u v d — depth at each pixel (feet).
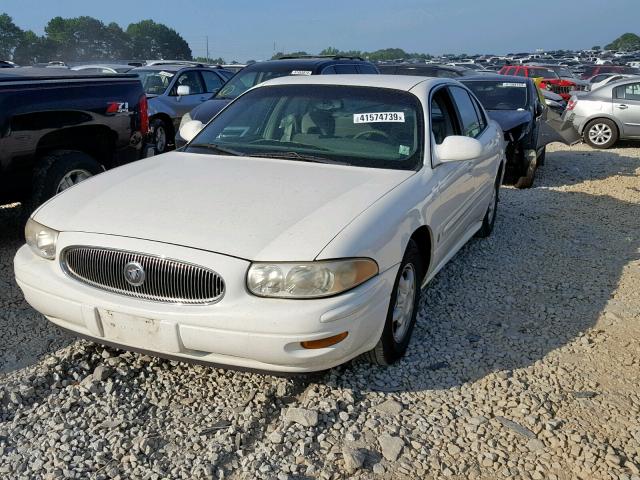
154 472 9.03
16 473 8.94
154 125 35.60
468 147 13.51
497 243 20.25
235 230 9.98
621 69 115.65
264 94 15.58
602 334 13.84
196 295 9.66
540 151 33.68
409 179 12.46
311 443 9.75
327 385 11.21
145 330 9.87
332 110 14.47
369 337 10.43
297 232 9.91
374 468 9.29
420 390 11.32
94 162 18.63
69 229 10.55
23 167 16.87
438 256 13.89
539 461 9.58
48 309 10.72
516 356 12.68
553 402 11.11
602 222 23.43
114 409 10.44
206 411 10.47
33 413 10.27
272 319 9.32
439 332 13.61
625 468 9.46
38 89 17.08
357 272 9.86
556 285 16.70
